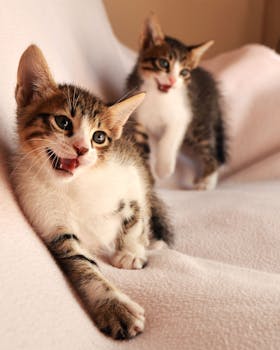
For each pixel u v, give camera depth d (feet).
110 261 1.28
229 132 2.19
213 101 2.16
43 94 1.22
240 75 2.27
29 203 1.17
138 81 2.00
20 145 1.22
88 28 2.01
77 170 1.16
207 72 2.25
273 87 2.22
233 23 2.95
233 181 2.05
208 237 1.44
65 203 1.20
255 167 2.05
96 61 1.96
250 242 1.40
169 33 2.92
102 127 1.24
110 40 2.21
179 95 2.02
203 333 0.97
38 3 1.67
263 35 2.98
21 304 0.91
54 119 1.17
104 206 1.25
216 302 1.03
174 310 1.03
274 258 1.33
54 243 1.16
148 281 1.11
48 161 1.17
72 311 0.98
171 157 2.00
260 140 2.17
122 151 1.37
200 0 2.88
